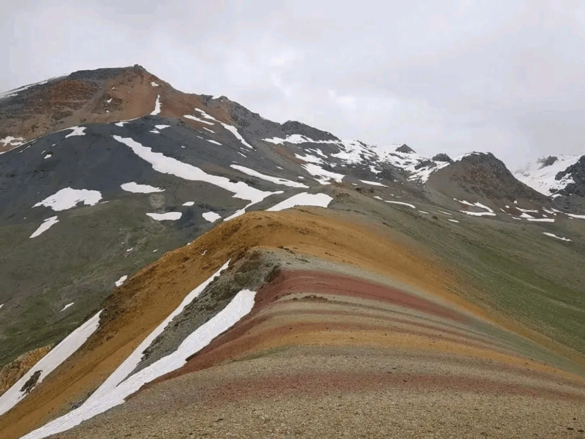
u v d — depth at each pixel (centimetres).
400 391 1512
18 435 3219
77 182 15050
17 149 17662
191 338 2953
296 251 4338
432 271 6375
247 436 1133
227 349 2305
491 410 1386
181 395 1572
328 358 1847
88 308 8706
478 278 7344
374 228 7350
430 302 3931
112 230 11819
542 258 12962
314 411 1295
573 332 6138
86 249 11138
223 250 5172
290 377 1623
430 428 1199
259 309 2997
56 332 7712
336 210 8019
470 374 1834
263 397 1441
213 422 1246
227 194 13988
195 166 15975
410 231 8712
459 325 3378
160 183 14600
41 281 10056
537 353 3547
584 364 4569
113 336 4588
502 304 6288
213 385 1614
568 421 1350
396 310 3083
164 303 4606
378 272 4591
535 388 1803
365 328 2425
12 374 5747
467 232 13350
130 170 15725
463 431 1195
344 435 1134
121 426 1345
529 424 1289
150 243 11338
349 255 5109
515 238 15062
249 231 5278
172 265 5659
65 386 4006
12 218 13462
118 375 3272
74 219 11994
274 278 3544
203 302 3759
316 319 2470
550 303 7744
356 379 1611
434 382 1655
